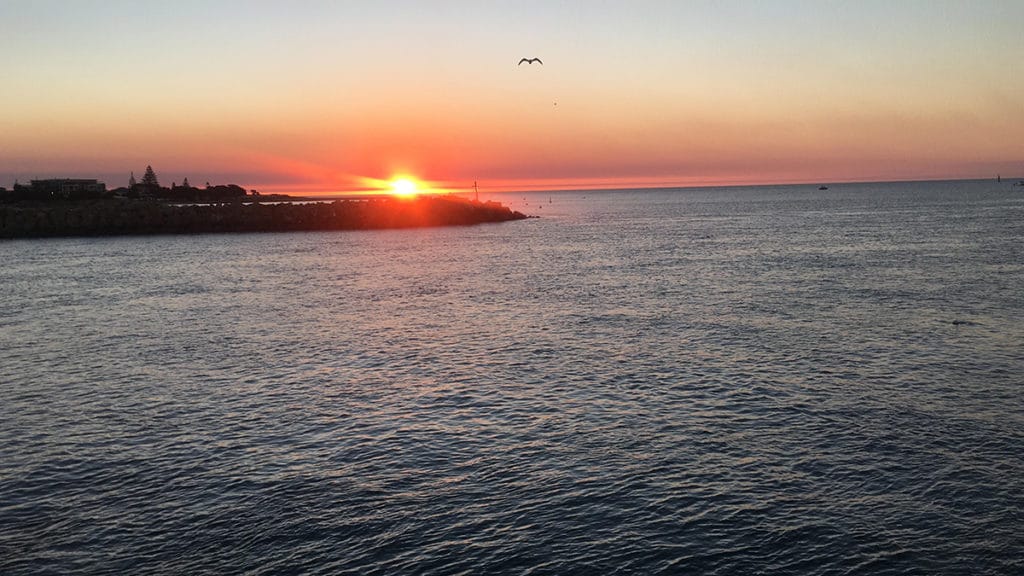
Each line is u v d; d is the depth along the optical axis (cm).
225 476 2236
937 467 2203
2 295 5906
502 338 4031
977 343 3669
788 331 4028
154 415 2798
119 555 1809
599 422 2642
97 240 11556
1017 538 1809
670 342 3828
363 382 3206
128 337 4219
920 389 2941
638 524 1912
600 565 1733
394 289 6100
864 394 2888
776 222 14875
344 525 1933
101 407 2906
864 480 2131
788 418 2636
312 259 8738
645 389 3019
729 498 2039
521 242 11094
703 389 2998
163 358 3697
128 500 2089
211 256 9094
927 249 8250
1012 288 5338
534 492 2100
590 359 3512
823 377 3131
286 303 5409
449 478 2200
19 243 11025
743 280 6134
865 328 4062
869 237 10181
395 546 1828
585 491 2098
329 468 2283
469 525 1923
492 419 2697
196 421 2725
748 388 2997
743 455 2320
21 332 4409
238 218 13588
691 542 1823
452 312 4912
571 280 6425
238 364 3556
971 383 3009
